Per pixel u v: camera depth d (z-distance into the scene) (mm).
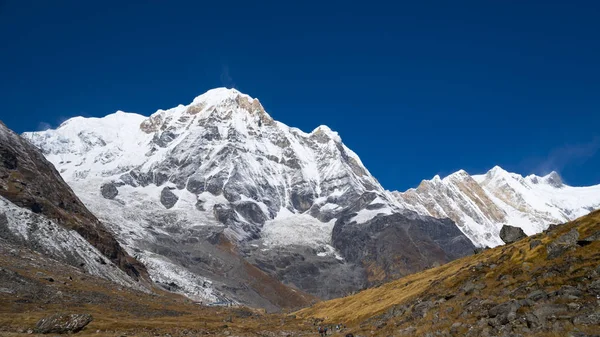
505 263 66688
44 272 155375
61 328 71000
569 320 39781
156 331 88125
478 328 46250
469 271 75750
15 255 167000
